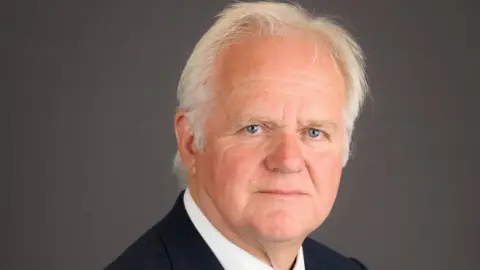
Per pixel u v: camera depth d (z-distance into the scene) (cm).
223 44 146
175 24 279
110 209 281
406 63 291
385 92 290
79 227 281
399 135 291
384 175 292
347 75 151
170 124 280
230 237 150
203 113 148
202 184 151
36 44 274
